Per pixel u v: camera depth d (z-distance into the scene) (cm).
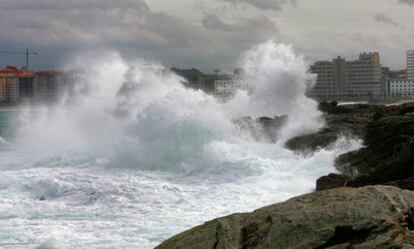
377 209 1327
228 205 3262
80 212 3180
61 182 3800
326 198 1405
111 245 2497
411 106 5319
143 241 2556
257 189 3684
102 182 3859
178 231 2712
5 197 3553
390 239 1239
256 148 4922
